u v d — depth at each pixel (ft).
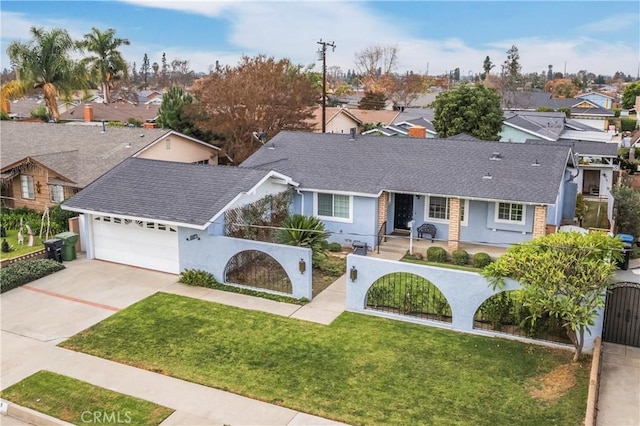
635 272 65.57
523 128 132.98
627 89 361.30
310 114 124.47
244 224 65.51
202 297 57.21
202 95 121.08
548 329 46.65
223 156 124.88
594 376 38.81
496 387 40.06
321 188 75.10
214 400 38.86
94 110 188.55
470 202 73.72
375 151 82.58
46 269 63.41
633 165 144.15
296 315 52.70
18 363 44.04
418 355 44.78
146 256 65.67
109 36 214.28
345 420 36.40
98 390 40.19
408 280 58.90
